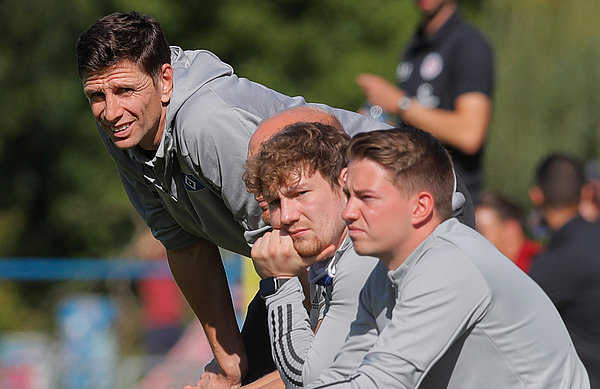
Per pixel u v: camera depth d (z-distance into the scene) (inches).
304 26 2290.8
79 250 2349.9
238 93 493.0
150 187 543.5
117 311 1178.0
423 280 380.8
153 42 481.7
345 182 396.2
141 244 1289.4
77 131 2348.7
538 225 987.9
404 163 382.9
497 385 393.7
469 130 811.4
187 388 577.9
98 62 472.7
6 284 1621.6
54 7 2316.7
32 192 2347.4
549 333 402.0
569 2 2257.6
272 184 424.2
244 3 2297.0
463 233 395.5
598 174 1391.5
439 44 844.0
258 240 446.6
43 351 1130.0
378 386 373.7
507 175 2172.7
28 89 2326.5
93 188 2333.9
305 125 430.0
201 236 564.4
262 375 565.0
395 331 379.6
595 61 2188.7
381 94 810.2
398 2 2329.0
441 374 396.5
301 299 445.4
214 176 487.5
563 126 2181.3
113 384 1103.6
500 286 387.5
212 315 579.2
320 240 425.7
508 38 2251.5
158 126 493.4
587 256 737.0
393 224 385.4
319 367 422.3
